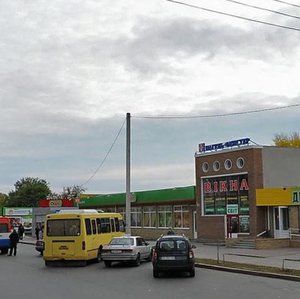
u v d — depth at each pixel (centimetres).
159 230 5381
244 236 4031
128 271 2448
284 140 7750
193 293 1655
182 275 2233
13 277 2248
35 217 6562
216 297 1560
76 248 2809
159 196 5284
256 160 4009
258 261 2695
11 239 3712
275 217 3947
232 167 4209
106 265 2741
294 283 1917
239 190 4138
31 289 1811
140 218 5791
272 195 3884
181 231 5003
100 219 3105
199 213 4528
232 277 2145
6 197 12950
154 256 2177
